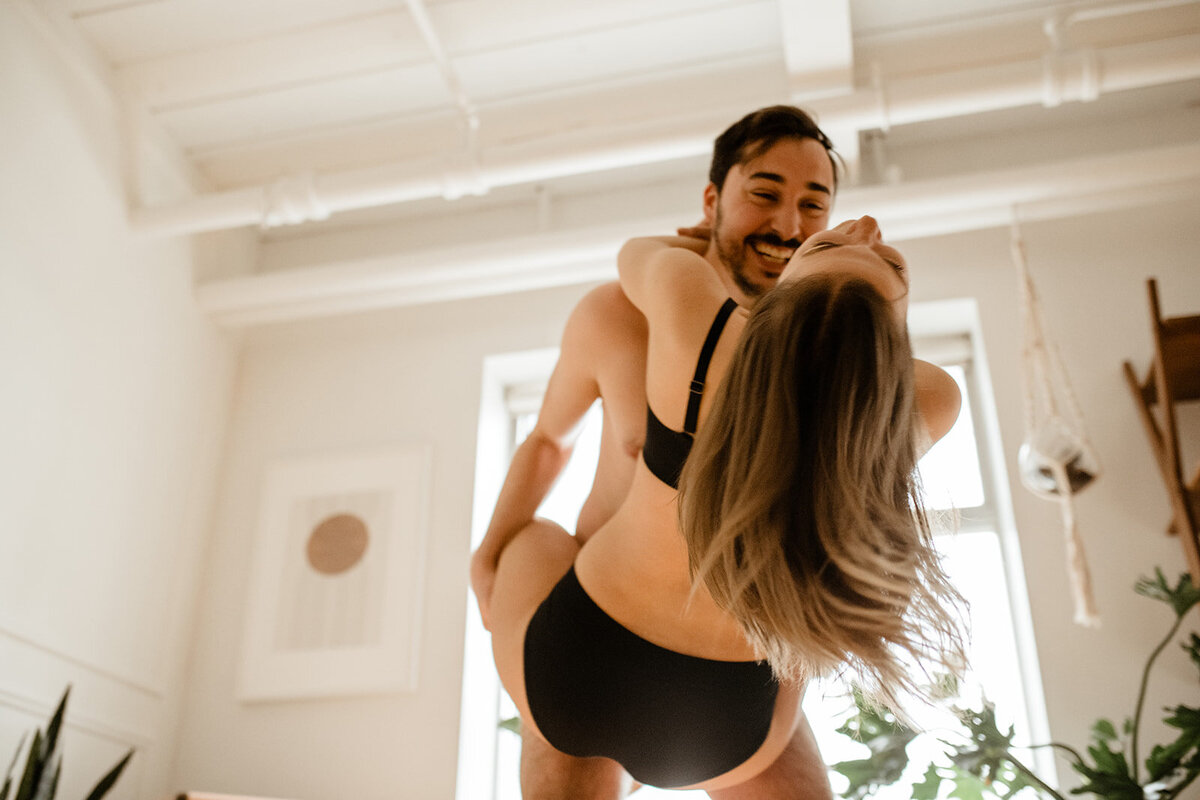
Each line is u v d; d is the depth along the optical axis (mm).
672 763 1046
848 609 706
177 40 3521
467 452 3707
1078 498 3105
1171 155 3205
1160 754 2396
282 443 3938
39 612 2998
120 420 3447
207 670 3578
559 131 3838
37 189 3209
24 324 3088
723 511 736
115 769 2689
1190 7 3305
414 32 3449
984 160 3762
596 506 1205
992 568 3252
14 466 2984
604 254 3604
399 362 3963
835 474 708
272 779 3334
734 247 1204
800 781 1097
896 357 743
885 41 3475
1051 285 3445
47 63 3328
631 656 989
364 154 4012
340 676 3420
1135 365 3256
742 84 3660
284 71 3574
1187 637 2863
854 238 878
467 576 3490
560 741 1078
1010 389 3311
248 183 4156
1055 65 3064
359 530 3656
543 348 3832
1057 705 2865
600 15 3402
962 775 2434
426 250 4035
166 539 3596
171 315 3775
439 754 3232
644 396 1121
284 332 4156
